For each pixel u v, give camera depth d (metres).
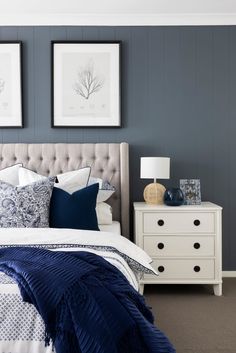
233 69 3.96
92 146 3.82
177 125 3.96
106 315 1.55
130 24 3.92
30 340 1.55
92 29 3.92
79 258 1.89
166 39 3.94
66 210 2.92
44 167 3.79
